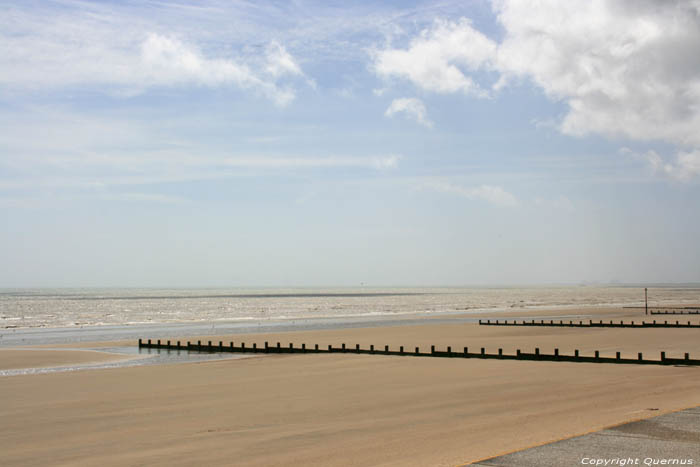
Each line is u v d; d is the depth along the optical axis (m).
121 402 23.36
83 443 16.55
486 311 129.12
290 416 19.64
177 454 14.71
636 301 188.12
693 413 15.30
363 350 42.44
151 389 26.77
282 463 13.25
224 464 13.48
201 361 40.38
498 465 10.58
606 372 29.22
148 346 51.50
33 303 187.75
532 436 14.40
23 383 29.02
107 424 19.14
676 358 33.62
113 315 120.56
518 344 48.97
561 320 91.19
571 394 22.50
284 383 27.97
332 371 32.47
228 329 77.19
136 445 16.02
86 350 49.50
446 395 23.31
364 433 16.38
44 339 62.00
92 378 30.83
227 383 28.34
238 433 17.11
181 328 80.31
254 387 26.84
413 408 20.53
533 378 27.64
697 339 51.19
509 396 22.56
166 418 19.89
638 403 19.30
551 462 10.65
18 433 18.08
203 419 19.53
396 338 58.00
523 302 189.25
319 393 24.66
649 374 27.94
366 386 26.41
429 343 51.84
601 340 51.25
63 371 35.22
